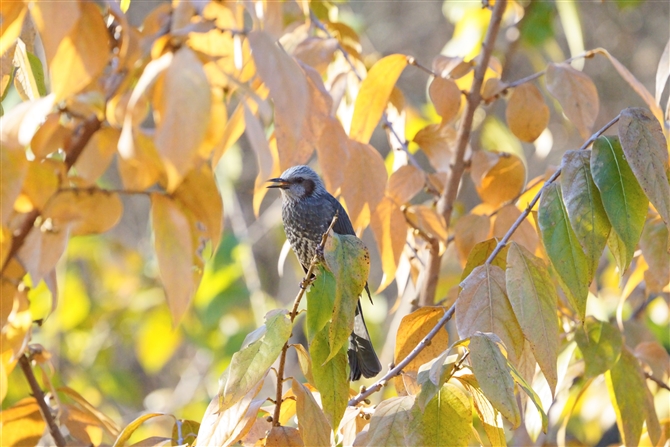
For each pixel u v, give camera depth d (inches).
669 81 721.0
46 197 192.7
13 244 211.3
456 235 293.7
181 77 131.0
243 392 173.0
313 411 189.3
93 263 641.0
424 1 802.8
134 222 757.3
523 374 221.6
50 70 145.9
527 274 194.5
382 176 257.8
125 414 668.1
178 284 190.4
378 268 741.3
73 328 612.7
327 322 193.8
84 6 149.2
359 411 210.4
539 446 368.5
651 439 263.9
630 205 191.6
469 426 182.4
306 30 316.2
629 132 191.0
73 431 278.5
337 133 245.0
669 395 328.8
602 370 259.4
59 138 198.2
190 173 207.9
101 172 204.5
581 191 195.5
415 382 208.5
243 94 166.1
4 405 389.7
